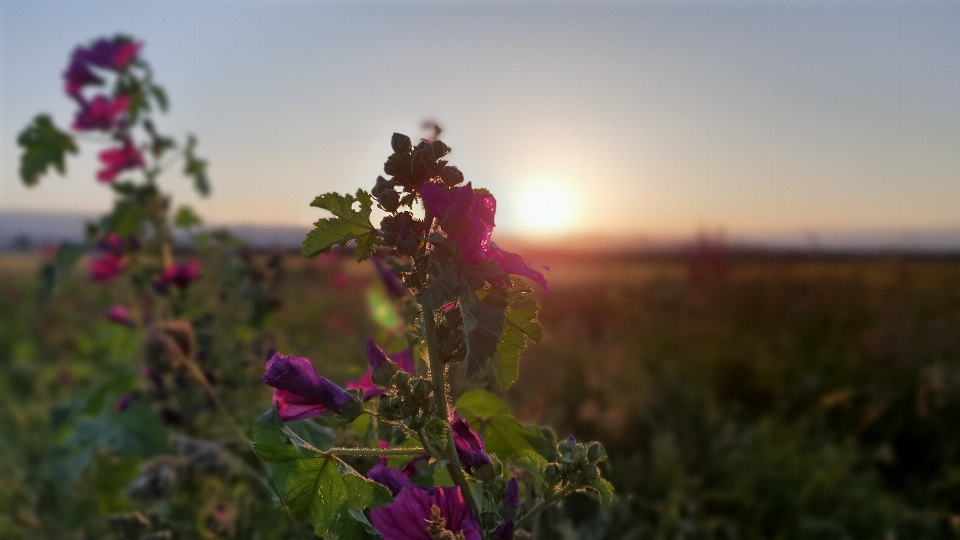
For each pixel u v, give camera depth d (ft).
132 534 8.34
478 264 3.90
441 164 4.29
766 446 17.52
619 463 15.46
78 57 13.34
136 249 13.79
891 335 24.52
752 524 14.55
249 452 9.27
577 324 34.42
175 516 9.86
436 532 3.94
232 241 14.92
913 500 16.17
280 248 14.20
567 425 18.13
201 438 11.00
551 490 4.50
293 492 4.30
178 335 10.41
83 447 11.09
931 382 19.51
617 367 23.82
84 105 13.21
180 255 14.84
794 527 14.58
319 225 4.24
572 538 10.16
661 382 23.31
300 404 4.36
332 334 17.95
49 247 31.58
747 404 23.27
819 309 34.22
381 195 4.14
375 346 4.33
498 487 4.41
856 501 15.38
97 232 13.57
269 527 9.17
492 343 3.77
